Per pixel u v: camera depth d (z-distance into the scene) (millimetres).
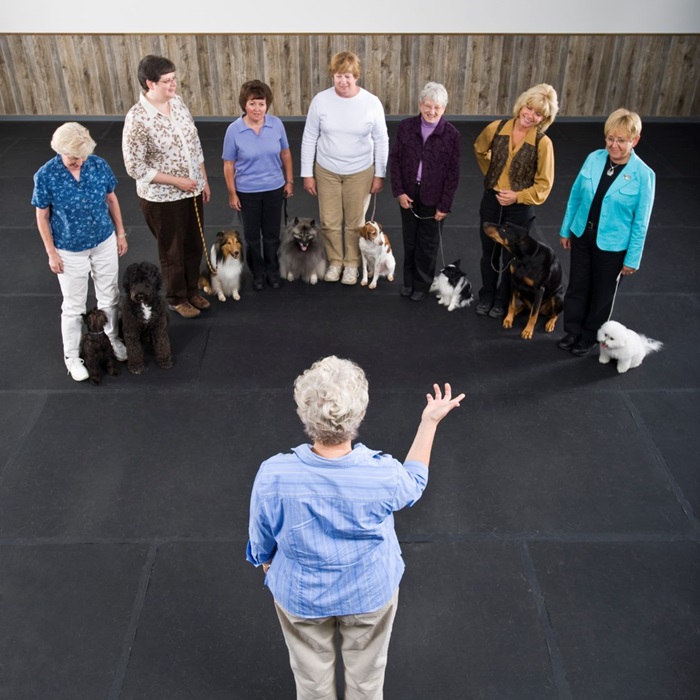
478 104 9086
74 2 8266
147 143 4242
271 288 5504
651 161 7941
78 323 4312
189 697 2723
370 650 2229
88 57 8641
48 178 3754
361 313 5188
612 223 4098
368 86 8922
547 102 4195
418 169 4680
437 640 2930
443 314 5172
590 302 4555
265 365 4605
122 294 5285
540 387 4410
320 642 2197
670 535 3404
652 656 2867
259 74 8805
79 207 3883
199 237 4910
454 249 6145
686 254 6008
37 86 8828
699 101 8969
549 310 4898
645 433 4039
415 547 3336
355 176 5078
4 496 3586
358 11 8398
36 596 3098
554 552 3314
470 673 2807
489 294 5145
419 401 4285
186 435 4008
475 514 3516
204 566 3240
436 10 8398
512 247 4602
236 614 3033
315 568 2018
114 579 3178
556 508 3551
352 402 1918
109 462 3811
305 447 2047
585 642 2922
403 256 6066
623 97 8992
